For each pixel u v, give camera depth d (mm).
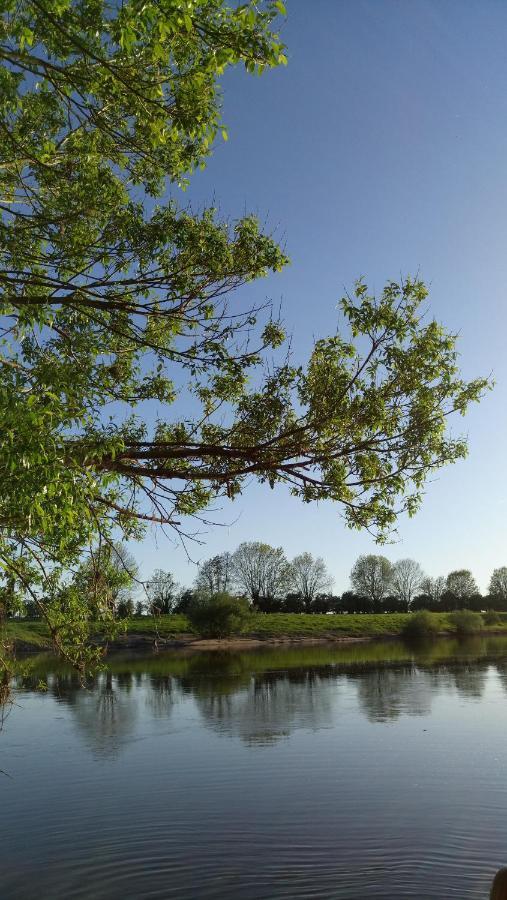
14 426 6113
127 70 7852
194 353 9758
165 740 26469
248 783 19875
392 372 9922
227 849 14641
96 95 7801
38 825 16391
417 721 29906
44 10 6434
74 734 27906
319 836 15297
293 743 25453
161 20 6461
